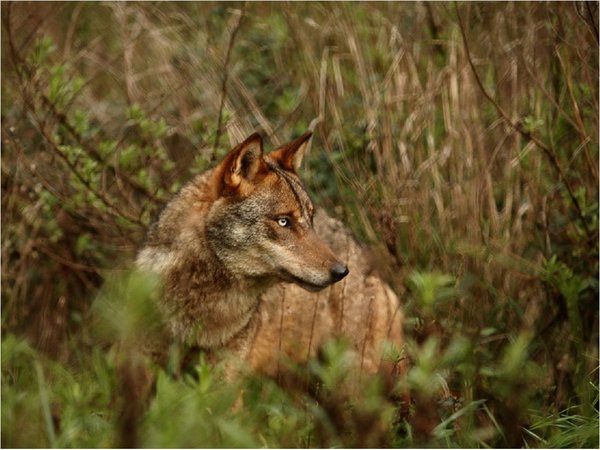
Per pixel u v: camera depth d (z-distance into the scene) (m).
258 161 9.13
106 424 7.40
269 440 8.11
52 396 8.38
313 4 14.00
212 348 9.22
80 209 12.20
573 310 10.55
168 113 13.45
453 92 12.09
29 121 12.45
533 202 11.67
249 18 14.54
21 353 10.43
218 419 7.15
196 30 14.24
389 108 12.34
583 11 11.27
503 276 11.43
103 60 14.78
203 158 11.88
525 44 11.80
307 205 9.34
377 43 13.40
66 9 15.08
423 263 11.71
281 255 9.08
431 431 7.72
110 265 12.67
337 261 9.05
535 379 10.14
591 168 11.38
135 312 6.68
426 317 9.53
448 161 12.09
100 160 12.33
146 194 12.17
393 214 11.85
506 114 11.62
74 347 11.23
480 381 9.53
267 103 13.64
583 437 8.19
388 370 9.62
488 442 8.80
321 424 7.79
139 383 8.02
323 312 10.22
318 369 8.05
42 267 12.60
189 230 9.19
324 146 12.63
